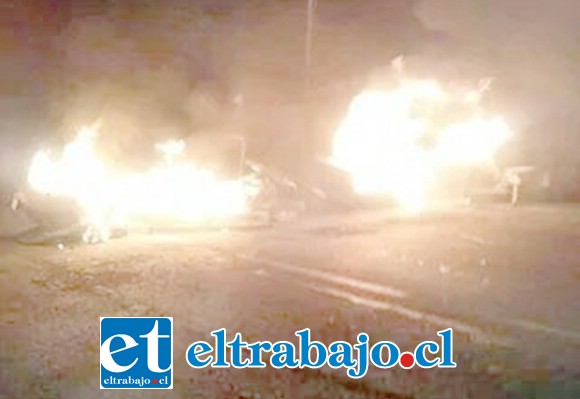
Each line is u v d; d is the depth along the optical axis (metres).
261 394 3.32
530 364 3.67
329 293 5.25
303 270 6.08
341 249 7.18
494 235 8.27
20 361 3.74
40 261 6.36
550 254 7.03
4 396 3.29
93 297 5.06
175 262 6.37
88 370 3.64
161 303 4.90
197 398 3.28
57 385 3.43
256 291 5.29
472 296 5.19
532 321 4.51
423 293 5.27
